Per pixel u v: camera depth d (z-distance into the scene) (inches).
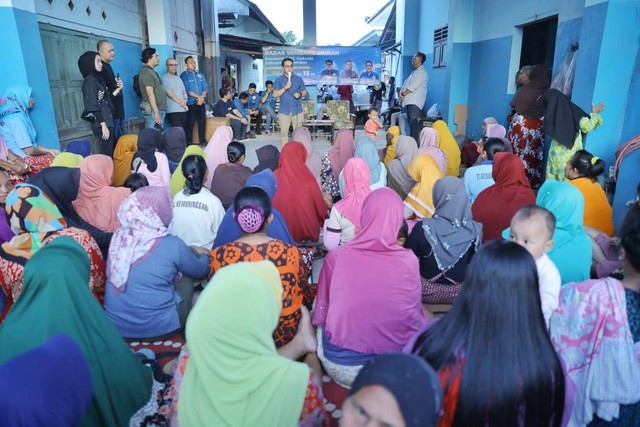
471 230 99.0
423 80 332.2
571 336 61.9
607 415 60.6
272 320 50.8
